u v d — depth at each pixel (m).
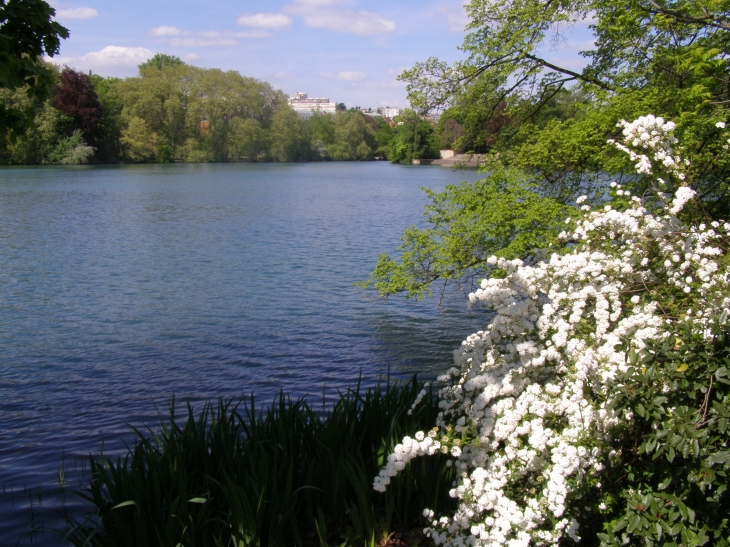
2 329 13.85
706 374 3.32
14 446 8.06
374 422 5.65
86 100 90.19
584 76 13.23
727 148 8.38
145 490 4.57
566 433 3.96
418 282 12.80
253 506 4.49
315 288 18.23
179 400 9.85
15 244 25.39
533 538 3.78
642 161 6.21
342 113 140.12
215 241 27.05
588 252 5.55
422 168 98.19
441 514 4.86
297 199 47.59
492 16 13.05
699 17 8.86
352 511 4.67
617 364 4.18
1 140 5.41
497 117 14.53
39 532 5.77
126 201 43.66
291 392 10.19
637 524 3.41
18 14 5.00
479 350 4.93
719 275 5.01
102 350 12.42
